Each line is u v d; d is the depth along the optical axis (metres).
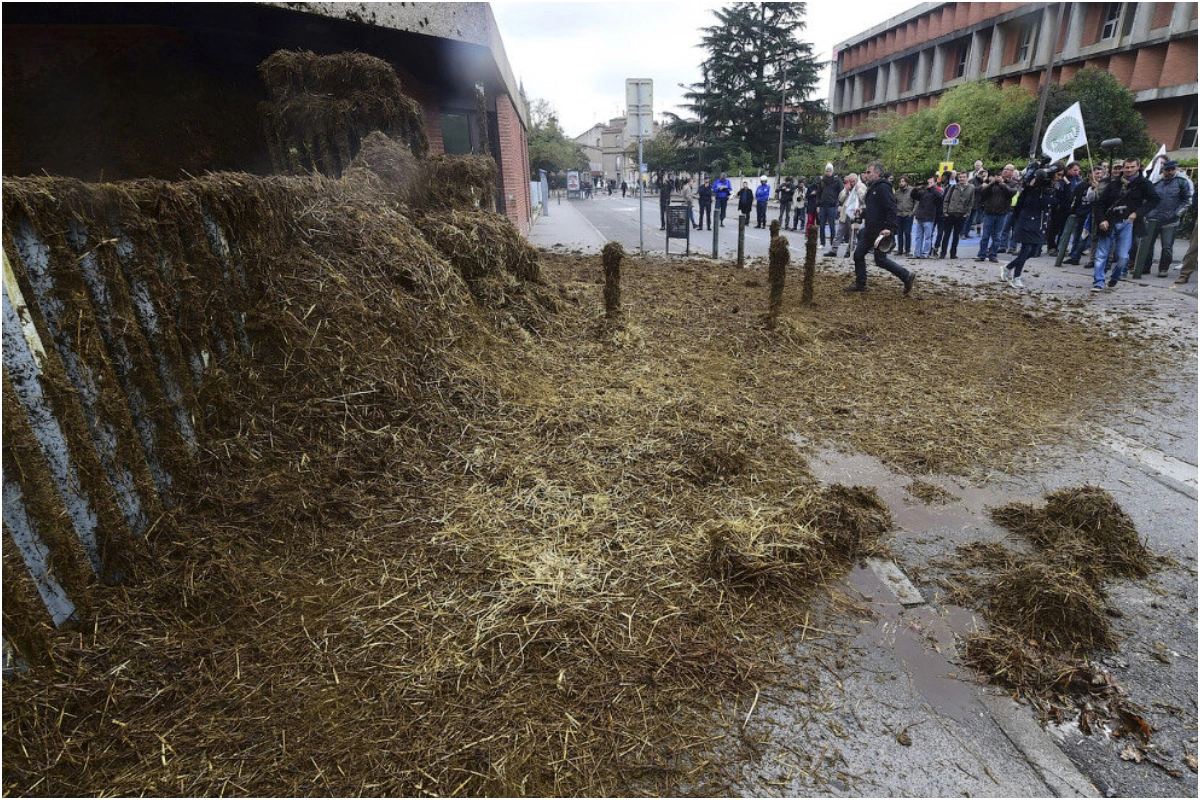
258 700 2.14
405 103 6.92
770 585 2.81
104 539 2.37
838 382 5.49
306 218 4.02
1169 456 4.17
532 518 3.19
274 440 3.20
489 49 9.84
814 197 16.95
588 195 59.75
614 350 5.86
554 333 6.07
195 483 2.84
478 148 13.73
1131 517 3.45
